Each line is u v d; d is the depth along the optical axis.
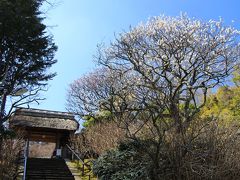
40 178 17.84
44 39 22.94
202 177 11.88
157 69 16.17
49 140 35.28
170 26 18.00
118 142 16.83
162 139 12.63
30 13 21.28
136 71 16.67
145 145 13.05
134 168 13.56
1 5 19.59
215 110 20.58
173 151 12.17
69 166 21.61
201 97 22.78
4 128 17.52
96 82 32.34
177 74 16.03
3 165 16.08
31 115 31.34
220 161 12.11
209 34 17.88
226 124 14.02
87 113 32.50
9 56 21.33
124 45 17.53
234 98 21.28
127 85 15.61
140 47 17.38
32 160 21.84
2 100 18.42
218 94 22.50
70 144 28.44
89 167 20.16
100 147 19.91
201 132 12.68
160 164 12.44
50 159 22.50
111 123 21.66
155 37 17.61
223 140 12.79
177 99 14.46
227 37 17.92
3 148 16.84
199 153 12.06
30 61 22.67
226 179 12.00
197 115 15.48
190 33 17.62
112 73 18.06
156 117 12.76
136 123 16.42
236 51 17.77
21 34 21.31
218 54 17.34
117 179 13.57
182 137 12.22
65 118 32.25
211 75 16.09
